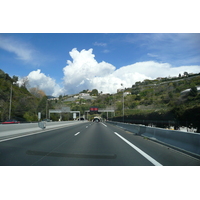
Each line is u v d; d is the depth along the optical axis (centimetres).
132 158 762
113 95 14612
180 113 2206
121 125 3247
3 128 1473
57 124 3291
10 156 788
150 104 6650
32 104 7944
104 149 975
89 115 15275
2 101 6388
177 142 983
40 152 884
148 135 1509
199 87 4572
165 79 11638
